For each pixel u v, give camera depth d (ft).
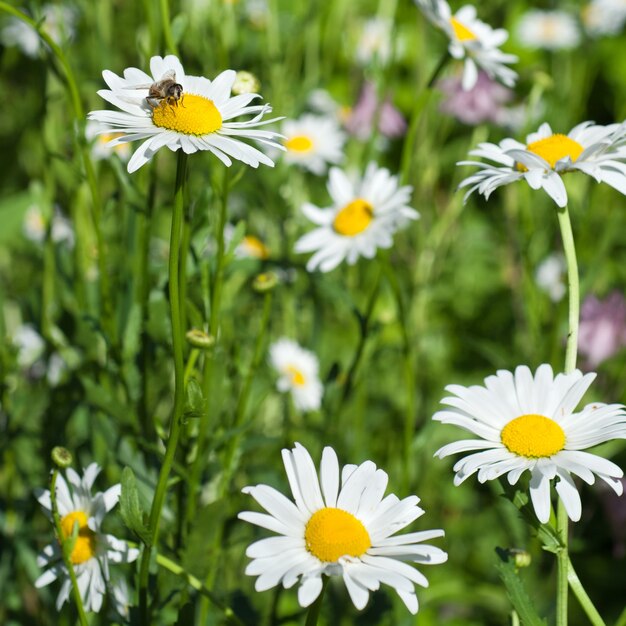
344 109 3.81
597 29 4.21
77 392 2.39
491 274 3.75
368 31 4.00
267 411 2.79
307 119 3.29
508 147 2.12
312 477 1.89
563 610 1.93
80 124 2.22
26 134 3.64
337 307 3.30
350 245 2.52
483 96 3.67
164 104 1.90
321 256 2.52
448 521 2.99
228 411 2.33
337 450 2.46
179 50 2.44
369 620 2.38
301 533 1.86
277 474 2.42
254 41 3.17
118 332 2.33
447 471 3.03
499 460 1.91
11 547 2.41
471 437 2.97
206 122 1.90
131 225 2.34
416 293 3.16
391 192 2.59
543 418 1.92
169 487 2.19
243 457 2.44
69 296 2.48
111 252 2.49
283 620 2.32
